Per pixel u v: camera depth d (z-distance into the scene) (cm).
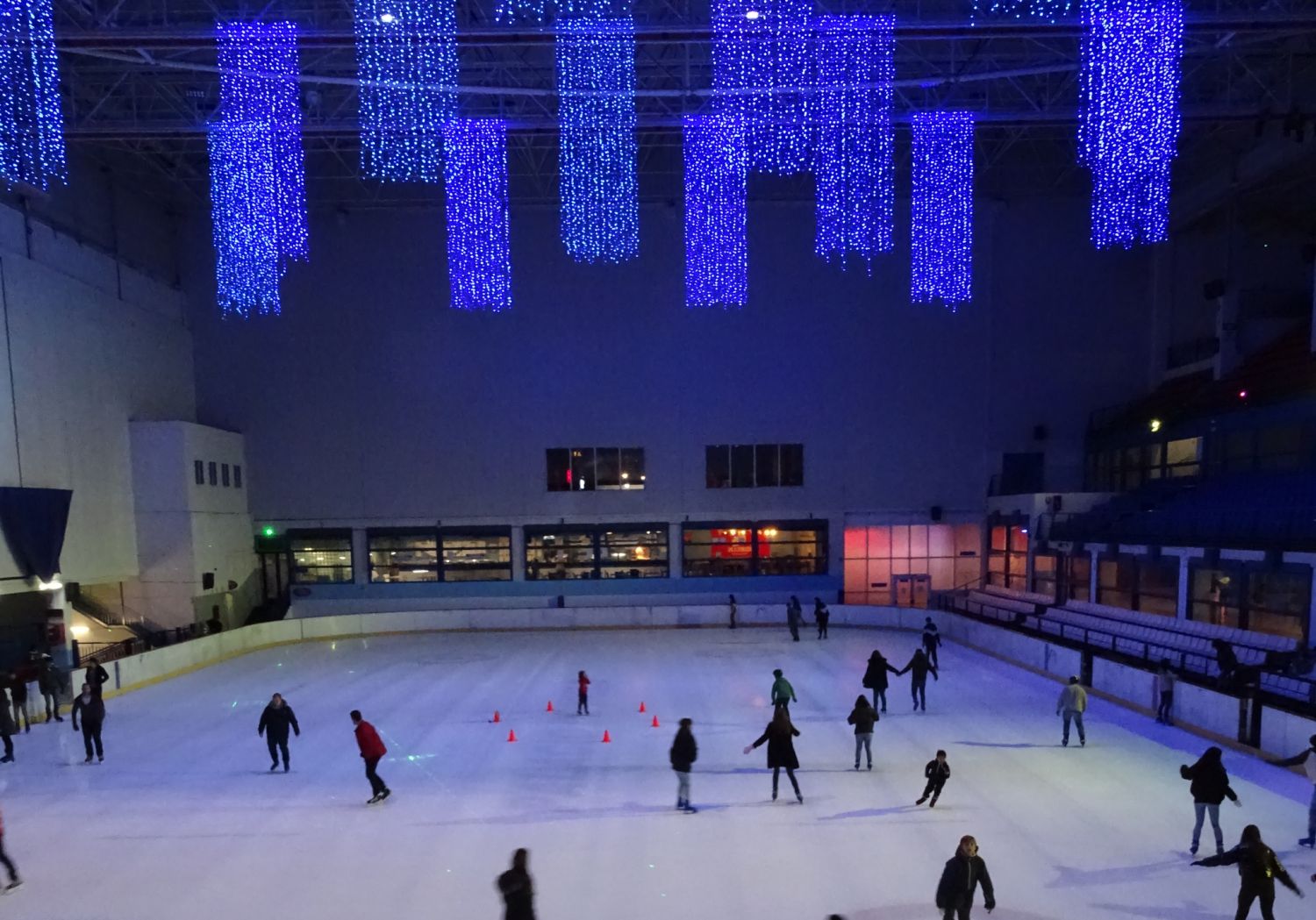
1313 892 732
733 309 2736
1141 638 1828
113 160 2327
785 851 849
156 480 2358
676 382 2750
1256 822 902
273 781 1120
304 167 2634
